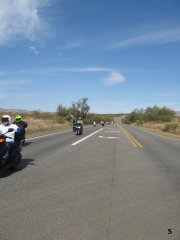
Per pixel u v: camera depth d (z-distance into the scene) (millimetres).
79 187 6785
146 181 7672
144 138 26156
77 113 79812
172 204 5617
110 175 8312
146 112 102188
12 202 5488
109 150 14805
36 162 10281
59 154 12609
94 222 4551
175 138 28391
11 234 4035
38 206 5285
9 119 8328
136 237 4031
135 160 11531
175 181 7770
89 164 10109
